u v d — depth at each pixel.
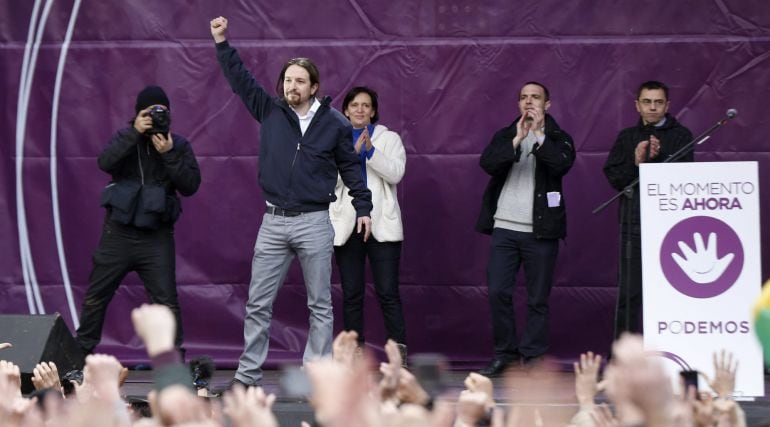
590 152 27.80
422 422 7.95
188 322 28.39
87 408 9.30
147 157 23.98
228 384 25.12
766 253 27.39
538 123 25.41
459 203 28.03
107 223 23.94
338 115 23.48
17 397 10.73
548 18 27.77
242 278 28.42
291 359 28.00
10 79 28.14
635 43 27.62
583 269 27.92
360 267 26.62
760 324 10.21
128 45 28.12
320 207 23.23
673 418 6.68
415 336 28.17
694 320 20.41
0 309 28.23
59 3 28.09
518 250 26.34
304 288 28.27
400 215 27.08
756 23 27.39
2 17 28.06
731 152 27.52
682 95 27.59
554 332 28.02
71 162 28.20
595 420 12.47
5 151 28.19
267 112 23.47
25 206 28.27
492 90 27.91
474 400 10.56
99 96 28.17
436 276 28.14
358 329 26.70
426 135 28.02
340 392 7.13
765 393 22.56
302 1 28.08
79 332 24.11
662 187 20.47
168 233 24.17
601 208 22.66
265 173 23.30
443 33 27.92
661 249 20.45
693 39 27.53
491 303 26.31
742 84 27.45
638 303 24.86
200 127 28.27
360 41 28.03
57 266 28.31
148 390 23.88
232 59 23.50
